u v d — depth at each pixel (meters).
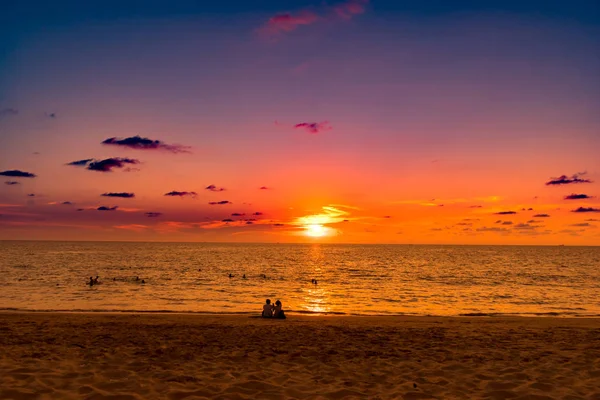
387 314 25.92
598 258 142.00
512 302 33.25
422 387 7.80
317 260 119.94
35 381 7.55
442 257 147.25
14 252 146.00
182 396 6.99
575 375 8.55
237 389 7.44
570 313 26.89
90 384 7.49
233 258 123.56
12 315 19.72
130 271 66.75
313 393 7.36
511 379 8.31
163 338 12.70
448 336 13.70
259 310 27.22
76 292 37.38
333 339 12.98
